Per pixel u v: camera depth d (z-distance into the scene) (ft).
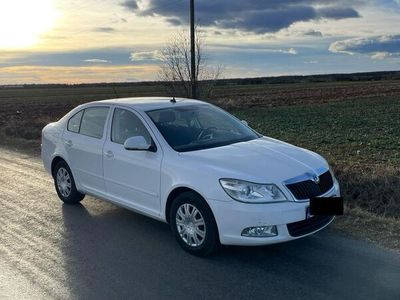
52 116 103.45
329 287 13.70
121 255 16.88
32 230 19.99
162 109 19.86
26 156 41.32
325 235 17.95
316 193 15.76
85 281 14.76
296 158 16.98
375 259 15.62
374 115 83.71
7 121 89.40
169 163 17.20
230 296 13.41
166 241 18.16
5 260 16.67
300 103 130.31
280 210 14.87
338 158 35.65
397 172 26.66
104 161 20.40
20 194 26.37
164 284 14.35
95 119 21.79
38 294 13.93
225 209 15.28
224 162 16.16
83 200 24.59
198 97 74.38
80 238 18.83
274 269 15.12
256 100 147.23
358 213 20.30
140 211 18.93
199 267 15.55
